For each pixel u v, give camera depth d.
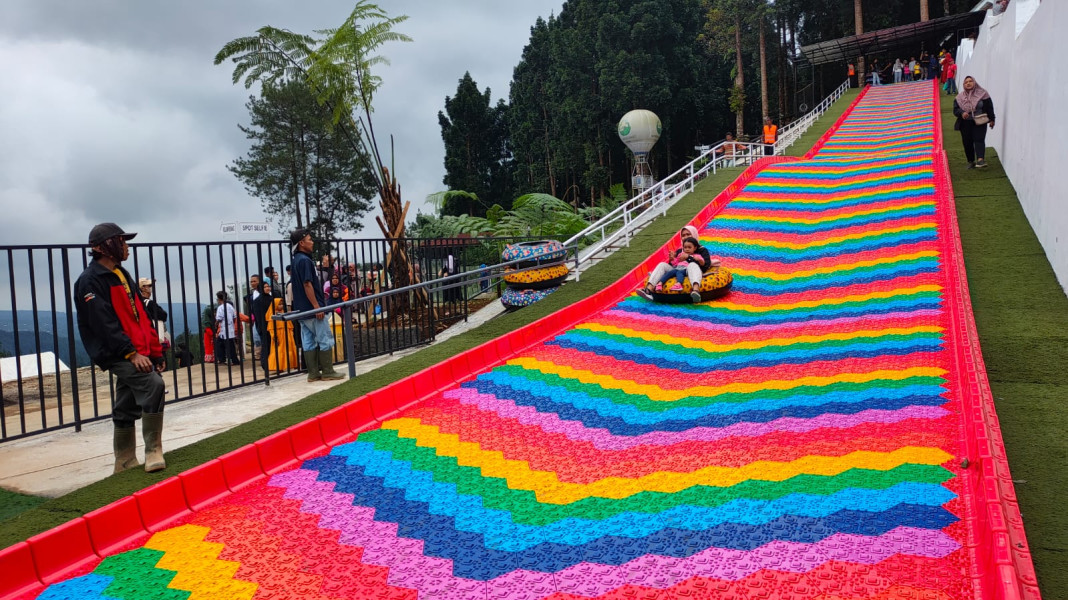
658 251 13.41
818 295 10.44
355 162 40.09
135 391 5.33
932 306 8.75
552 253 12.48
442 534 4.50
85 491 5.01
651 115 34.09
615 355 8.73
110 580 4.11
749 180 19.09
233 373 10.48
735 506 4.41
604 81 44.91
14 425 7.32
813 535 3.92
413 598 3.76
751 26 49.19
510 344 8.91
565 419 6.64
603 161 50.88
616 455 5.67
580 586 3.73
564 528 4.43
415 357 8.77
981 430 4.27
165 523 4.83
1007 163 14.16
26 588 4.04
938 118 24.05
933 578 3.39
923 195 14.59
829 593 3.39
